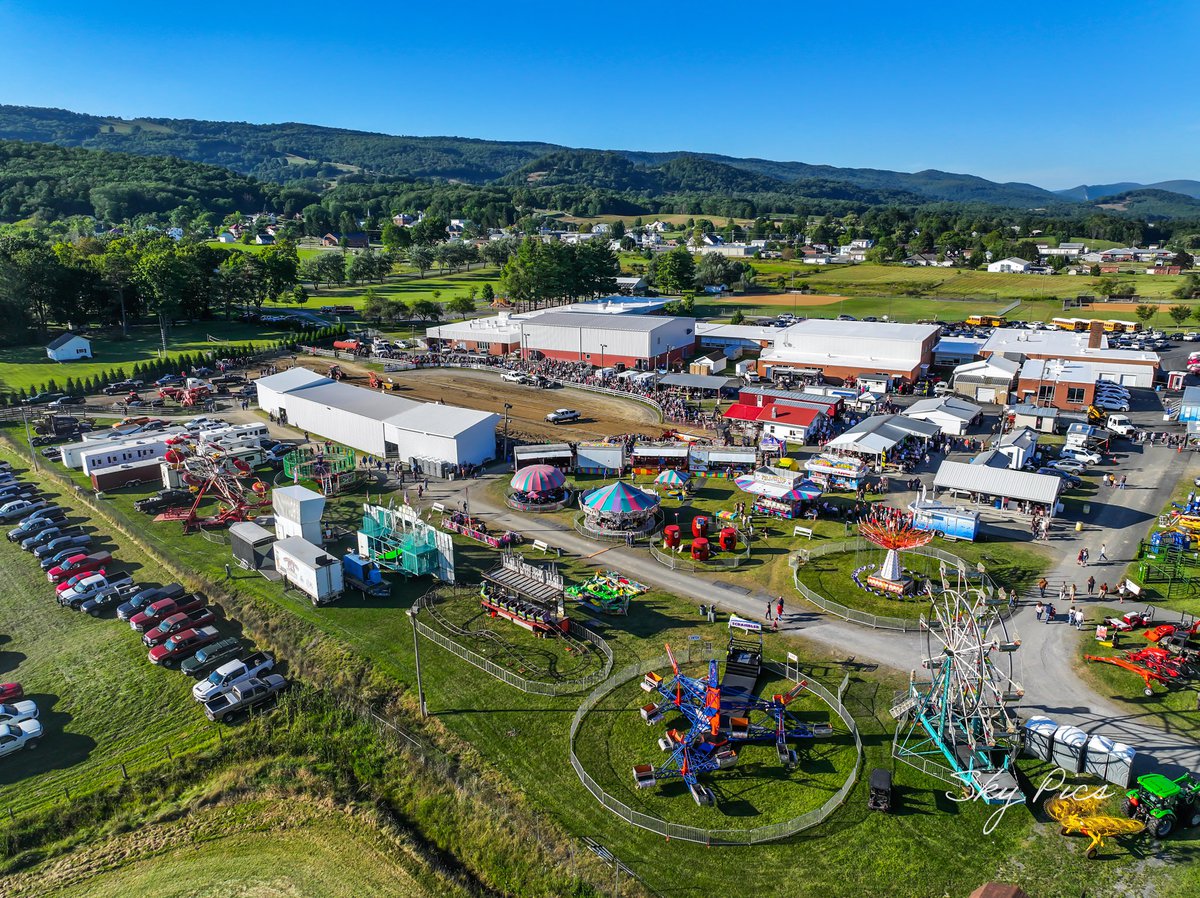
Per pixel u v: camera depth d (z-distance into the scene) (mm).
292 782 40219
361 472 80125
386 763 40312
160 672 49062
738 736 39594
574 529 66750
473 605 53969
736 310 189625
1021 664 45281
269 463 85688
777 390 102312
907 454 81312
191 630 51250
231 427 91125
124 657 50812
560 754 39031
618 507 65000
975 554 59812
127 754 42625
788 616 51625
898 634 49188
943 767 37188
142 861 36125
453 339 144750
